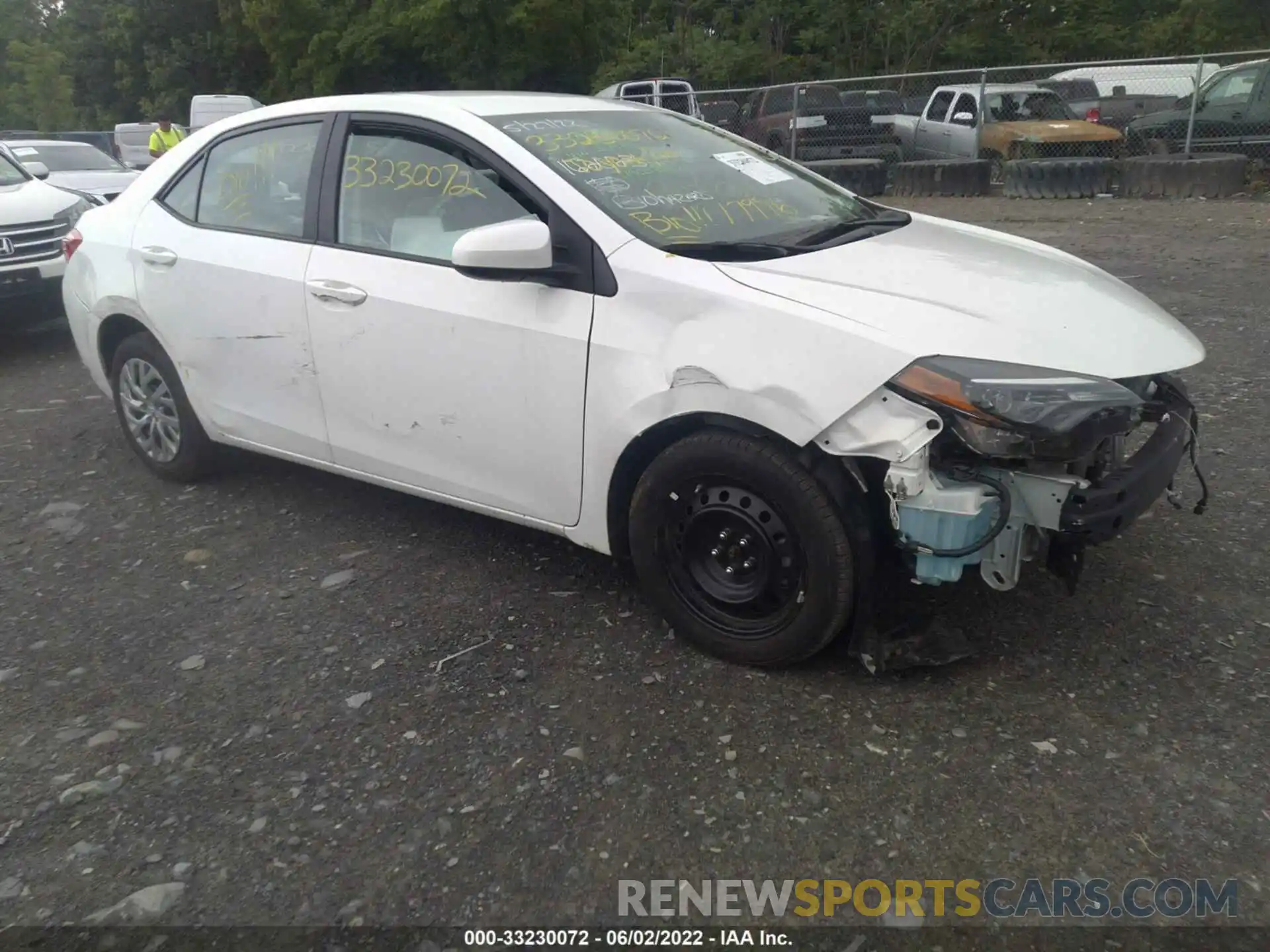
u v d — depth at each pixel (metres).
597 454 3.47
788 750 3.01
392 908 2.53
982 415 2.83
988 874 2.56
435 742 3.11
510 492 3.80
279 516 4.78
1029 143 15.08
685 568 3.44
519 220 3.45
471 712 3.25
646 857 2.65
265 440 4.57
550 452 3.61
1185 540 4.14
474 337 3.67
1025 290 3.35
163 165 5.00
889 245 3.73
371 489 5.06
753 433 3.16
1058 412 2.83
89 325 5.19
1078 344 3.08
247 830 2.79
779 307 3.10
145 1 37.22
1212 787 2.79
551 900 2.54
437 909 2.52
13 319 7.98
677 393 3.22
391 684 3.41
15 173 8.65
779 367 3.04
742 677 3.37
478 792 2.89
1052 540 3.15
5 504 5.02
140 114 41.25
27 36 47.84
